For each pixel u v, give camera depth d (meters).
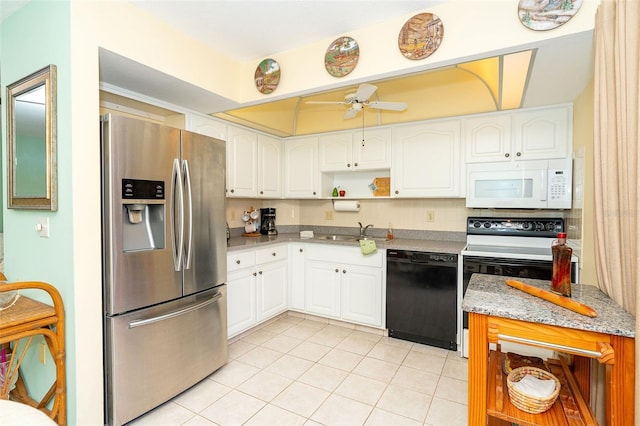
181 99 2.47
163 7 1.85
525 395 1.23
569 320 1.15
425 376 2.34
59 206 1.68
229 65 2.46
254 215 3.68
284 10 1.86
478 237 3.02
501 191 2.79
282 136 3.82
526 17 1.56
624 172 1.18
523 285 1.50
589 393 1.45
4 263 2.12
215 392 2.15
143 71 1.97
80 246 1.64
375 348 2.79
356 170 3.50
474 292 1.49
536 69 1.89
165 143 1.97
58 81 1.67
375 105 2.62
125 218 1.87
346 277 3.18
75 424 1.65
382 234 3.69
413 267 2.84
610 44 1.29
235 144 3.19
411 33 1.86
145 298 1.88
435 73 2.77
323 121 3.63
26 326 1.52
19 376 2.01
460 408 1.98
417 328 2.85
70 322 1.65
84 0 1.64
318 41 2.20
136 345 1.84
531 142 2.70
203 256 2.24
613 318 1.16
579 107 2.37
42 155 1.73
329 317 3.29
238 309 2.84
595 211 1.44
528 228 2.83
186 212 2.09
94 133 1.69
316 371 2.41
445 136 3.03
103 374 1.76
